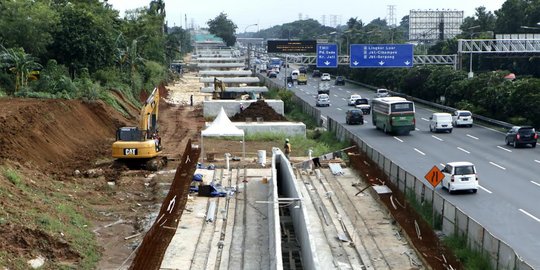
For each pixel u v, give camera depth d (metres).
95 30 71.62
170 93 104.31
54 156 37.75
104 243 23.95
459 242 25.14
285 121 68.69
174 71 151.50
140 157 37.59
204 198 33.03
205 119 70.50
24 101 47.50
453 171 35.03
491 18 128.12
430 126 63.41
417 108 86.06
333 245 26.80
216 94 90.06
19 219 22.20
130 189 32.91
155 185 33.84
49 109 44.84
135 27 113.62
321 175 41.03
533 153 49.19
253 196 34.09
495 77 72.50
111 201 30.00
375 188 35.50
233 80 107.00
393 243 26.81
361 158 43.38
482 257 22.67
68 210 26.02
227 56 194.38
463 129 65.00
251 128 58.50
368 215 31.38
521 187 36.66
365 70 117.75
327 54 84.31
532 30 103.50
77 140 44.69
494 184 37.59
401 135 60.16
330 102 92.75
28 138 36.19
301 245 25.70
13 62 56.81
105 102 61.66
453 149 51.41
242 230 27.73
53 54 68.12
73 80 64.56
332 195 35.50
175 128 62.66
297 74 135.50
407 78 93.00
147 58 119.62
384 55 78.75
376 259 24.84
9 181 26.47
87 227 25.36
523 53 83.12
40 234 21.61
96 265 21.52
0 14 62.84
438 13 170.75
